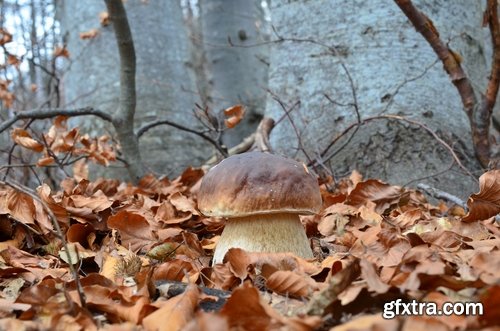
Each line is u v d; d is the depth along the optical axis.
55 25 2.44
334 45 1.13
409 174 1.03
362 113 1.08
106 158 1.05
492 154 1.01
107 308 0.52
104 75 1.66
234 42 2.18
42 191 0.75
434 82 1.08
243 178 0.62
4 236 0.74
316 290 0.55
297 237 0.66
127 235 0.74
